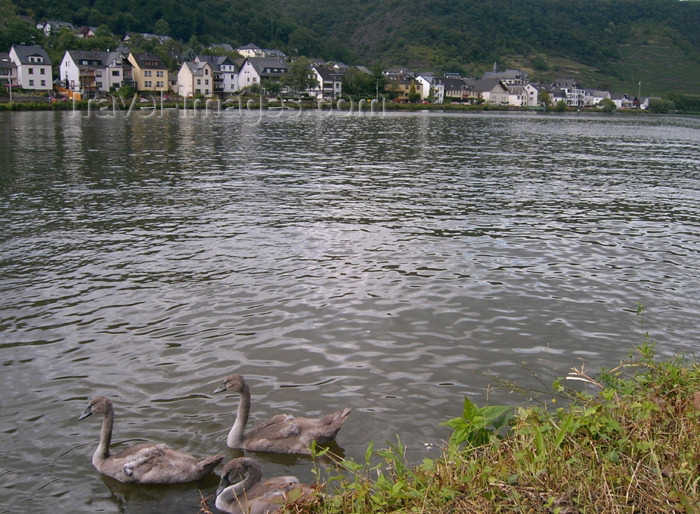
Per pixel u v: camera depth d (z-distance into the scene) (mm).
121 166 36812
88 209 24672
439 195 29359
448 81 183125
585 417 7738
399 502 6895
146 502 8359
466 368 11984
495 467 7109
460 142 60219
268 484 8148
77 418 10180
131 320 13859
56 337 12977
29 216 23297
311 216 24047
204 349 12547
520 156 48875
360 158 43938
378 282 16531
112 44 142375
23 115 81250
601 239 21938
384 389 11148
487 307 15031
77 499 8375
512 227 23219
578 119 131625
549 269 18188
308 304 14891
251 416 10242
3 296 15148
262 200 27078
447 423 7969
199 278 16594
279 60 161625
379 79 161750
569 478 6758
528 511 6383
